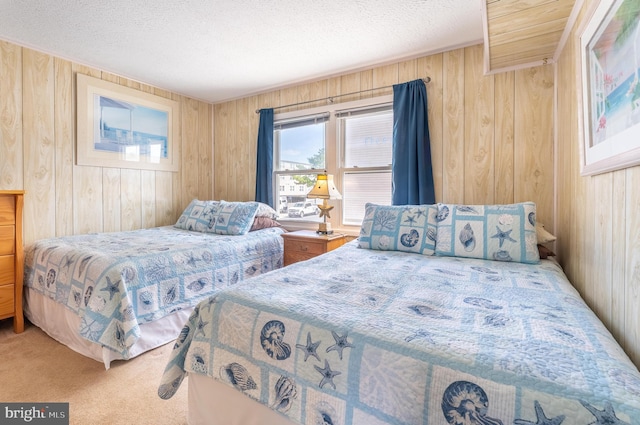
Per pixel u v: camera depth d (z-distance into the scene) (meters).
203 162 3.92
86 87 2.85
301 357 0.97
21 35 2.32
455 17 2.10
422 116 2.57
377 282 1.39
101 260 1.91
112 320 1.76
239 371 1.09
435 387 0.75
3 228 2.20
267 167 3.47
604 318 1.22
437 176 2.60
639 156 0.89
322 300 1.15
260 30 2.26
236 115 3.82
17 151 2.47
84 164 2.85
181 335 1.28
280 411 0.99
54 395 1.56
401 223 2.15
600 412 0.60
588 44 1.34
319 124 3.27
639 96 0.91
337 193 2.83
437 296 1.21
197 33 2.30
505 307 1.09
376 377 0.83
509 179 2.35
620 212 1.08
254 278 1.42
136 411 1.46
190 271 2.23
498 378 0.70
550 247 2.22
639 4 0.90
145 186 3.34
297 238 2.80
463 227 1.96
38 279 2.26
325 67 2.90
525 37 1.87
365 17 2.10
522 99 2.29
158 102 3.43
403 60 2.72
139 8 1.99
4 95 2.40
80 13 2.04
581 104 1.45
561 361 0.73
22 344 2.09
